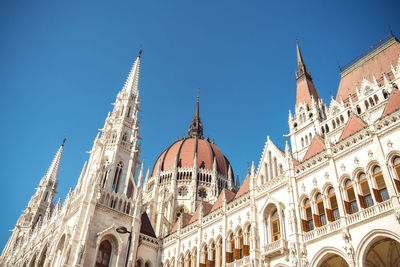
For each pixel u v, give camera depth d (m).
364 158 35.69
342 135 42.00
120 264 56.00
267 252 40.50
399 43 58.62
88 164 74.06
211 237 52.62
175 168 96.81
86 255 53.50
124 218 61.78
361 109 56.81
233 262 45.59
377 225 31.30
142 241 61.69
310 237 37.22
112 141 77.06
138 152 80.38
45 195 113.38
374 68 60.62
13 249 97.50
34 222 106.06
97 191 60.56
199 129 123.88
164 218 82.25
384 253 33.28
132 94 88.94
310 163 41.72
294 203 40.84
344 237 33.09
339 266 36.41
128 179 72.44
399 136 33.31
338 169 37.88
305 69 84.19
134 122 83.44
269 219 44.03
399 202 30.33
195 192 91.44
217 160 104.31
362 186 35.06
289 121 75.56
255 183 48.91
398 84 51.97
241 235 47.66
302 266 35.88
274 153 49.16
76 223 55.44
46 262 55.19
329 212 36.75
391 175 32.47
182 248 58.00
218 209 54.66
